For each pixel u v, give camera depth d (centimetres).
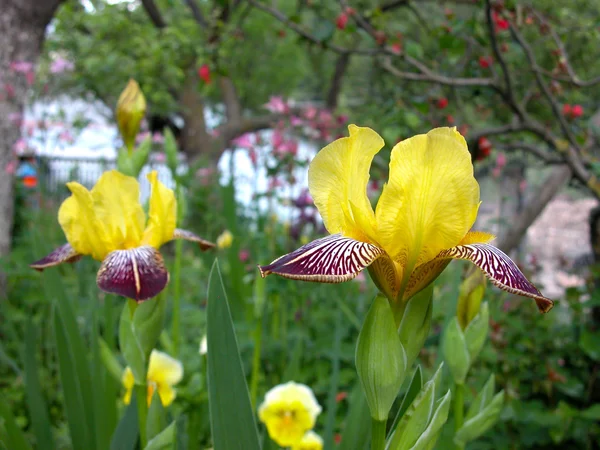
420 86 75
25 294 79
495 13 57
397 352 19
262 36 227
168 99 166
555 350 54
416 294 20
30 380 31
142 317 26
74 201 27
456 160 18
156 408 27
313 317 64
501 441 47
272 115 222
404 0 76
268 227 73
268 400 36
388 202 19
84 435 31
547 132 58
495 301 55
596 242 63
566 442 50
